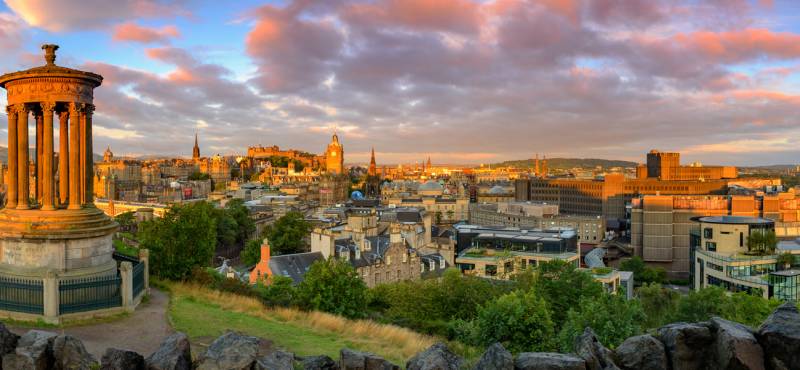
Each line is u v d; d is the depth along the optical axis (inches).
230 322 1451.8
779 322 762.2
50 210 1408.7
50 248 1384.1
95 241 1450.5
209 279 1899.6
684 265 7677.2
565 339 2014.0
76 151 1445.6
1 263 1422.2
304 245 6033.5
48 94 1398.9
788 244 5236.2
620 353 816.3
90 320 1312.7
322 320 1672.0
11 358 835.4
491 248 5162.4
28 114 1438.2
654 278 6678.2
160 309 1461.6
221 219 6279.5
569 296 2965.1
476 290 2773.1
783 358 738.8
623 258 7632.9
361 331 1642.5
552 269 3107.8
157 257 1843.0
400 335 1659.7
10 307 1286.9
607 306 2187.5
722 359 768.3
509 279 3988.7
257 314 1625.2
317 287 2082.9
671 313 3430.1
